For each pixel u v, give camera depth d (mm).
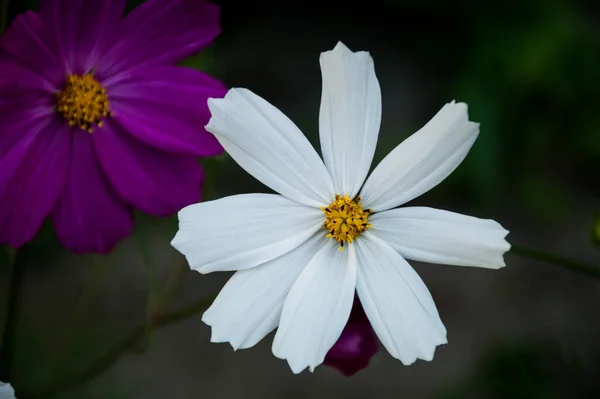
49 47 380
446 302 719
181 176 387
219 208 362
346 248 372
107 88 391
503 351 662
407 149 368
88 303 474
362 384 681
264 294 364
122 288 657
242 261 362
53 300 639
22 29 371
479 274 738
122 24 387
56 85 389
